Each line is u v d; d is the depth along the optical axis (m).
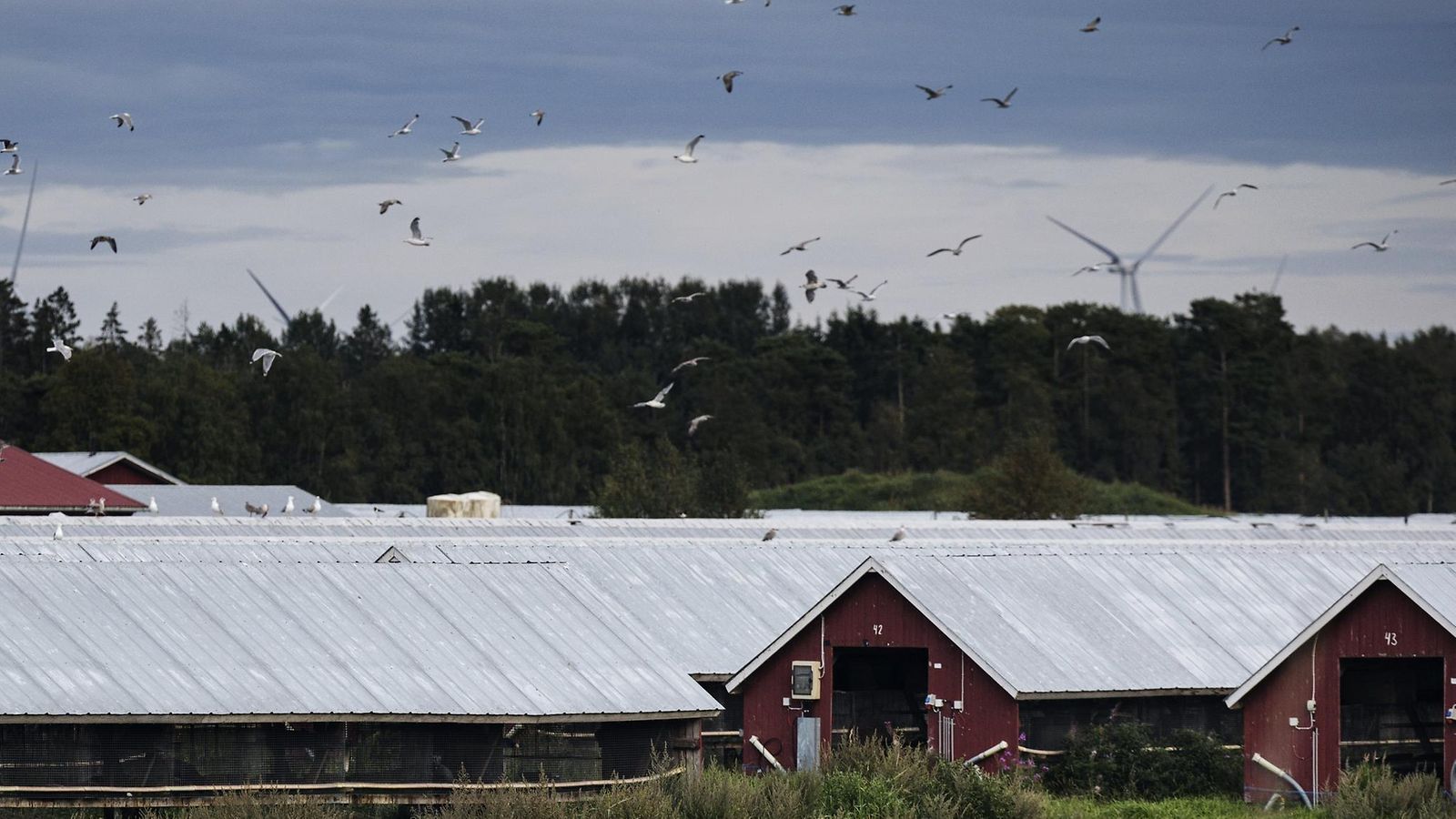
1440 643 137.00
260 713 115.62
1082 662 151.00
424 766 121.06
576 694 128.12
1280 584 182.12
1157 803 140.25
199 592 130.62
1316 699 139.00
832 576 185.12
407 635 131.50
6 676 112.31
